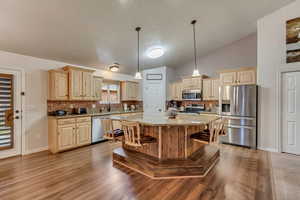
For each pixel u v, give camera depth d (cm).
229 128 437
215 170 284
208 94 548
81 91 443
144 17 321
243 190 222
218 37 473
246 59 509
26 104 373
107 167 297
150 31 371
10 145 351
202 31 418
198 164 265
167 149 286
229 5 334
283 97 373
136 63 551
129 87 620
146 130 309
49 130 402
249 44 503
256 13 378
